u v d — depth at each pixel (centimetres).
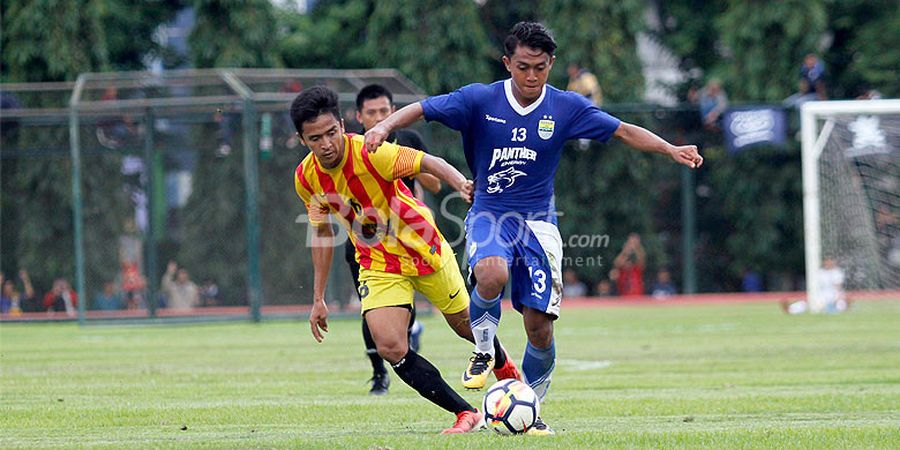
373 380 3291
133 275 7138
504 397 2300
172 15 10588
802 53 9856
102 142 7162
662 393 3244
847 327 6019
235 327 6538
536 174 2506
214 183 7094
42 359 4588
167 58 10612
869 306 7838
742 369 3956
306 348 5031
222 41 9412
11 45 8669
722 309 7825
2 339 5806
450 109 2455
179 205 7150
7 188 7462
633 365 4147
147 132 6750
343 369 4081
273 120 6756
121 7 10212
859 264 8100
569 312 7731
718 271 9250
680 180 8931
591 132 2492
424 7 9694
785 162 9181
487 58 10525
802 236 9269
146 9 10456
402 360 2362
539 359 2592
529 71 2406
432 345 5056
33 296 7388
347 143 2338
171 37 11075
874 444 2147
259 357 4600
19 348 5184
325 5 10875
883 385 3412
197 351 4922
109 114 6844
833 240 8031
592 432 2350
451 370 3962
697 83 11406
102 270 7150
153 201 6806
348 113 6228
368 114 3325
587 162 8888
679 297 8988
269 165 6831
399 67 9719
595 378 3684
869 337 5331
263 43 9562
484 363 2469
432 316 7094
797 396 3091
